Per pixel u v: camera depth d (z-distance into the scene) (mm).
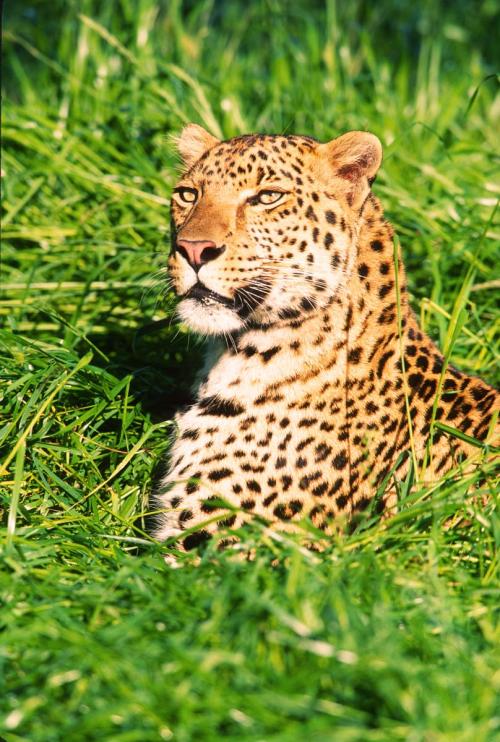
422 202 13195
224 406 9156
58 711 6430
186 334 11367
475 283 12203
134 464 9719
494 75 10664
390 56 19906
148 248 12117
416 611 7137
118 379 10828
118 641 6793
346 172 9234
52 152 13258
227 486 8992
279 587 7266
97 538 8586
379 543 7918
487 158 14477
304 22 19797
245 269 8930
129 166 13414
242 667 6434
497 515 8320
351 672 6410
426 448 8844
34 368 10172
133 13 17031
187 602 7371
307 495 8953
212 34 18906
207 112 13844
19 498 9312
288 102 15531
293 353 9062
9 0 19062
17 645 6992
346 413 9039
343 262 9125
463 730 6059
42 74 16359
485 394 9383
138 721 6375
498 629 7035
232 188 9008
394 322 9336
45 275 12242
